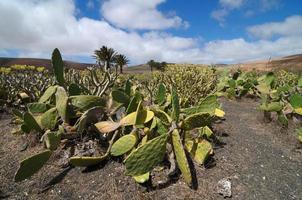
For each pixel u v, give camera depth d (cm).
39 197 233
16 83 574
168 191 237
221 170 274
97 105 312
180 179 253
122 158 276
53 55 340
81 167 270
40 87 511
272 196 242
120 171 258
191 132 350
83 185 245
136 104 302
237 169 280
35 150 305
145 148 232
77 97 307
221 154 311
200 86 526
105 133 298
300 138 353
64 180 253
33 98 490
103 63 381
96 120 308
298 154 338
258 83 723
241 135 387
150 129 278
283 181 267
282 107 429
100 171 261
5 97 518
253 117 500
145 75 911
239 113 539
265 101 458
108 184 243
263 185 257
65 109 304
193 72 625
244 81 729
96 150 284
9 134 358
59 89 313
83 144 289
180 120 290
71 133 295
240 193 242
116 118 325
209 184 250
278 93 528
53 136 263
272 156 322
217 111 379
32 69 894
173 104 268
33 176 260
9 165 279
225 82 754
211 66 1020
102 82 363
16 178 240
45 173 264
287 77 1012
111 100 323
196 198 231
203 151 273
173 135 248
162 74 648
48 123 313
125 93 346
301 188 258
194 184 248
